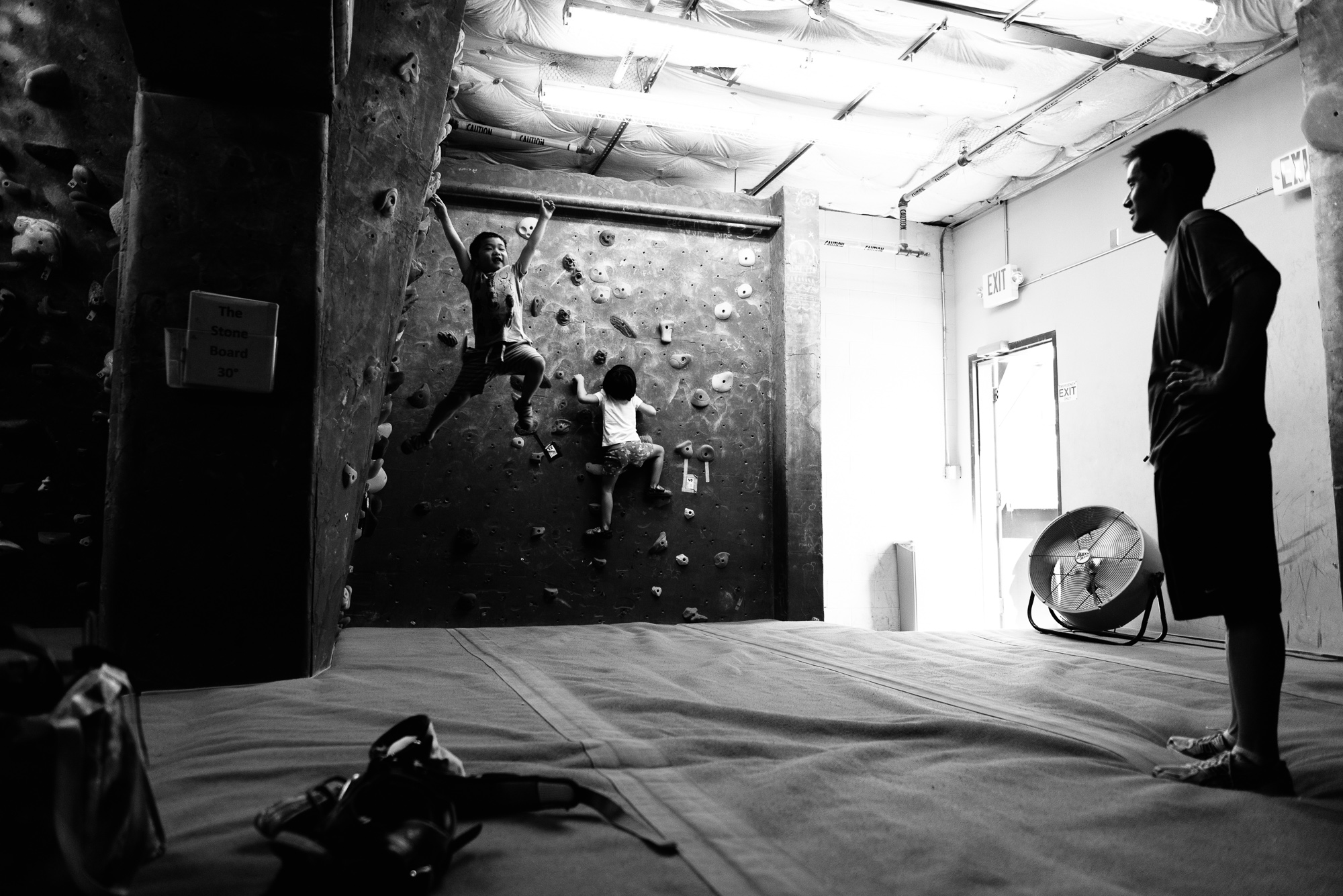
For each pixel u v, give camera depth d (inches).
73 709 45.1
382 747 64.3
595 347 264.7
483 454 251.0
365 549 239.1
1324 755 89.8
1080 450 292.8
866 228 350.0
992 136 276.7
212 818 65.6
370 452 161.3
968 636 216.8
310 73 125.0
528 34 219.1
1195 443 79.1
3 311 145.6
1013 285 320.5
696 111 238.4
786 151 287.1
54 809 41.9
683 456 270.2
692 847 62.4
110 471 124.2
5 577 145.4
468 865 58.0
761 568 274.5
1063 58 233.6
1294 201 227.8
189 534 124.9
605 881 56.1
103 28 150.6
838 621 332.5
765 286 284.2
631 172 303.9
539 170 274.7
